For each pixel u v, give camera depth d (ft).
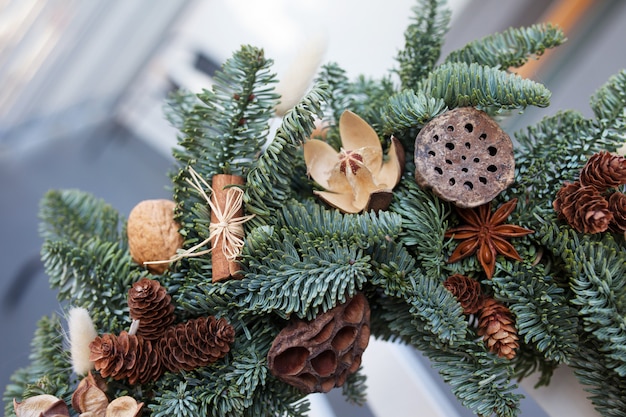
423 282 1.39
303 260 1.40
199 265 1.45
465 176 1.39
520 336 1.47
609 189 1.39
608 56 2.40
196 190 1.46
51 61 2.76
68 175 3.09
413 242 1.40
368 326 1.41
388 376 2.12
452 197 1.39
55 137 3.18
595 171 1.35
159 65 2.94
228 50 2.83
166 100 1.67
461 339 1.36
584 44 2.40
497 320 1.39
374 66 2.65
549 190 1.46
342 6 2.65
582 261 1.36
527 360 1.53
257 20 2.77
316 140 1.49
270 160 1.38
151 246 1.45
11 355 2.49
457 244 1.44
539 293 1.39
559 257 1.42
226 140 1.49
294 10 2.71
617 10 2.36
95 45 2.77
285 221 1.44
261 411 1.44
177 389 1.38
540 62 2.39
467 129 1.40
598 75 2.41
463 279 1.41
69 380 1.49
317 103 1.37
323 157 1.49
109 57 2.86
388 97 1.53
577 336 1.37
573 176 1.45
